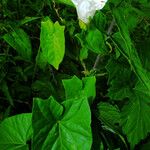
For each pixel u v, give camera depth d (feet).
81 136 1.06
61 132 1.09
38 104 1.06
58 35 1.07
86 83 1.15
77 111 1.07
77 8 1.02
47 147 1.06
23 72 1.45
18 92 1.46
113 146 1.23
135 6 1.13
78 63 1.47
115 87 1.17
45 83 1.41
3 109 1.48
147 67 1.18
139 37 1.45
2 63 1.40
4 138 1.11
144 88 1.19
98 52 1.12
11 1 1.45
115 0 1.06
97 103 1.30
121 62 1.17
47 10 1.48
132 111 1.17
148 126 1.18
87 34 1.09
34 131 1.05
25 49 1.33
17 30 1.32
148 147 1.31
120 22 0.97
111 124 1.18
